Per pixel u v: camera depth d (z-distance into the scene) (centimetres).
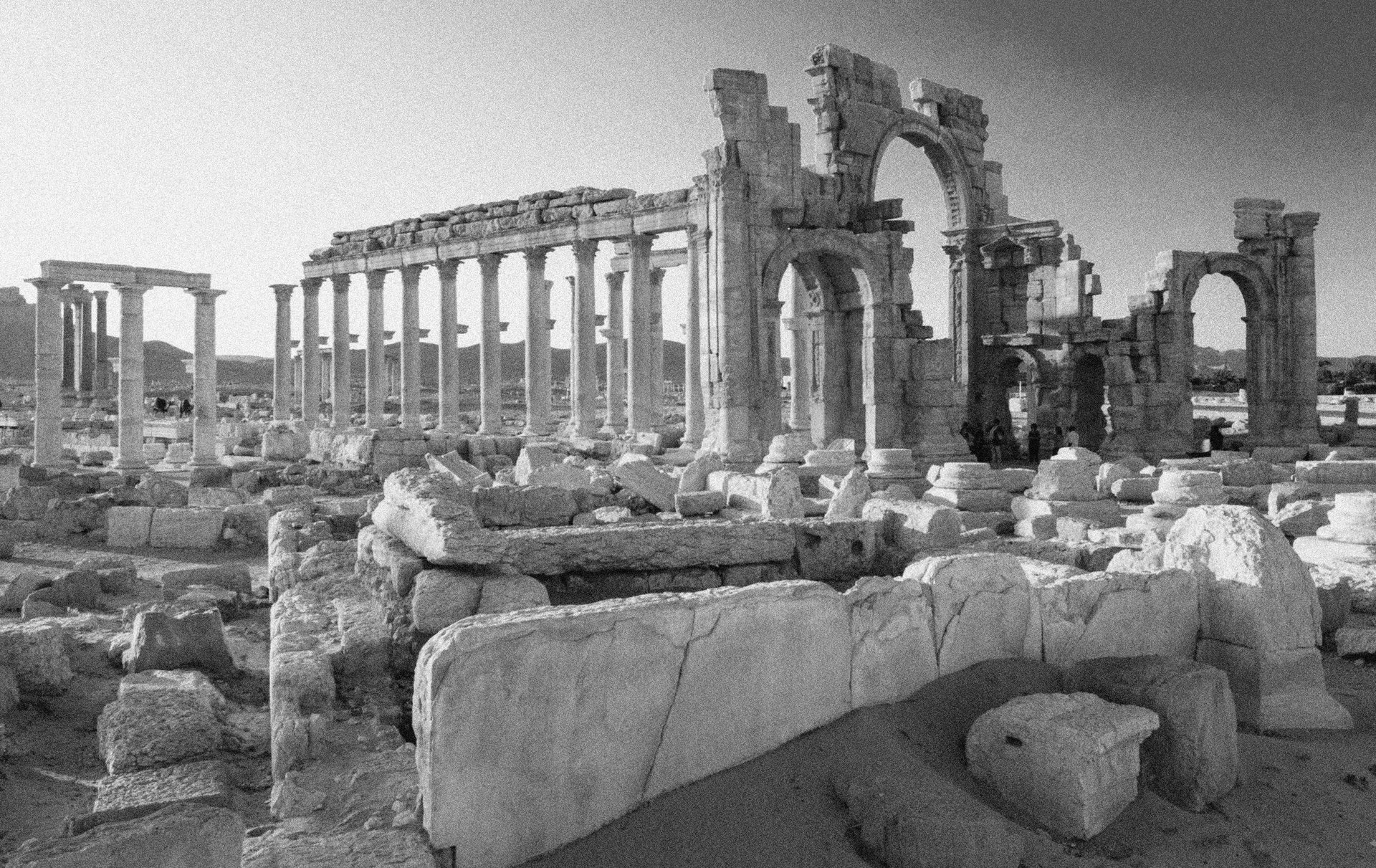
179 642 1231
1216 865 621
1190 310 4375
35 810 854
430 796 545
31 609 1595
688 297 3859
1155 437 4216
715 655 655
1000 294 4584
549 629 586
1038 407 4703
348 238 5366
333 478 3759
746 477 1998
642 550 1091
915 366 3597
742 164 3356
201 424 4116
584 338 4222
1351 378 8712
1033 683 799
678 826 598
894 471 2823
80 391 7706
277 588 1377
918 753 699
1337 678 1000
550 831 580
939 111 4441
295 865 511
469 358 14712
